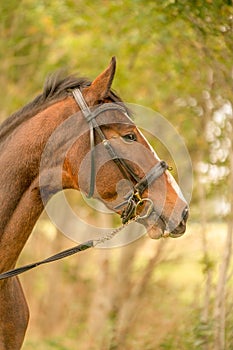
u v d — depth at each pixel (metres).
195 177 11.12
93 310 12.70
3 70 15.02
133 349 10.80
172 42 10.75
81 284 14.27
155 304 11.82
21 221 6.20
